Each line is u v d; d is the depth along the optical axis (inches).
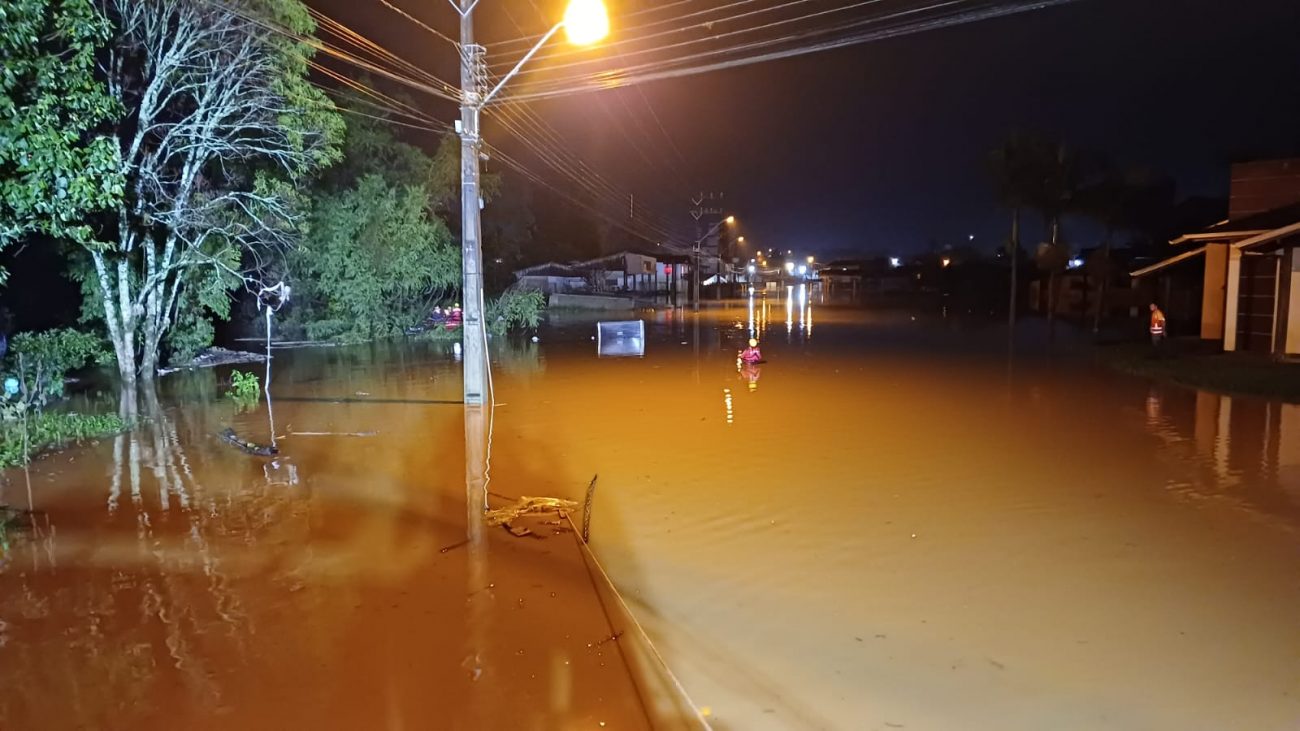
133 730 172.9
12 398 541.3
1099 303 1373.0
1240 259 843.4
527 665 201.3
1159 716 179.8
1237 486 364.8
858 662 203.9
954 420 533.6
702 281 3417.8
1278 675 197.0
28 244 699.4
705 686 192.4
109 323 710.5
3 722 175.6
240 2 671.8
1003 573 262.1
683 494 356.8
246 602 238.5
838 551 283.1
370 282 1092.5
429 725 175.3
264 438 478.9
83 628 221.1
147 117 670.5
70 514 325.1
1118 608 235.1
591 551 284.0
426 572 263.9
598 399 633.0
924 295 2861.7
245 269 923.4
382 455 435.2
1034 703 185.2
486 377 670.5
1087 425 512.1
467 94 566.9
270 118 732.0
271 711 180.2
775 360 920.3
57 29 414.3
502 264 1873.8
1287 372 697.0
